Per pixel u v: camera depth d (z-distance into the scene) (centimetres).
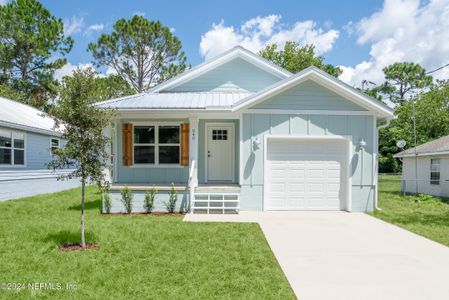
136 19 2447
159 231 762
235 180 1255
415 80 4444
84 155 617
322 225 859
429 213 1071
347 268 528
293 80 1046
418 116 2939
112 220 896
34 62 2847
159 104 1112
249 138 1070
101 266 518
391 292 433
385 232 786
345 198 1088
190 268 512
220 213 1035
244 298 407
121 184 1128
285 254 600
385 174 3344
